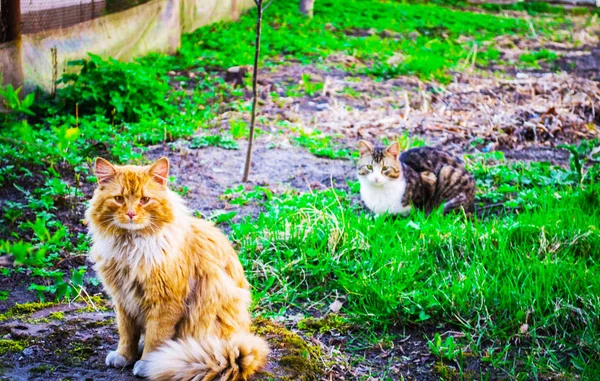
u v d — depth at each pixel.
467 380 2.60
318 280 2.99
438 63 5.56
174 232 2.47
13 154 3.65
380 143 4.18
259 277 3.00
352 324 2.80
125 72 4.33
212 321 2.52
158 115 4.35
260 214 3.25
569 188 3.46
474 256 3.01
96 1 4.66
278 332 2.72
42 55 4.29
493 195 3.55
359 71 5.37
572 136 4.30
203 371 2.43
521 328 2.74
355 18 7.40
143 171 2.46
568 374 2.61
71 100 4.25
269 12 7.20
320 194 3.52
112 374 2.51
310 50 5.77
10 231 3.18
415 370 2.64
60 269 3.03
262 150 4.05
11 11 4.03
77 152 3.78
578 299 2.83
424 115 4.59
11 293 2.91
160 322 2.48
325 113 4.56
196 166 3.81
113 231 2.45
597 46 6.95
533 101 4.88
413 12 8.00
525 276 2.92
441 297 2.85
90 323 2.74
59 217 3.30
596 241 3.07
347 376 2.62
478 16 8.20
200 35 5.89
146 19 5.12
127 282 2.47
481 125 4.40
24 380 2.50
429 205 3.47
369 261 3.00
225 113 4.50
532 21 8.27
